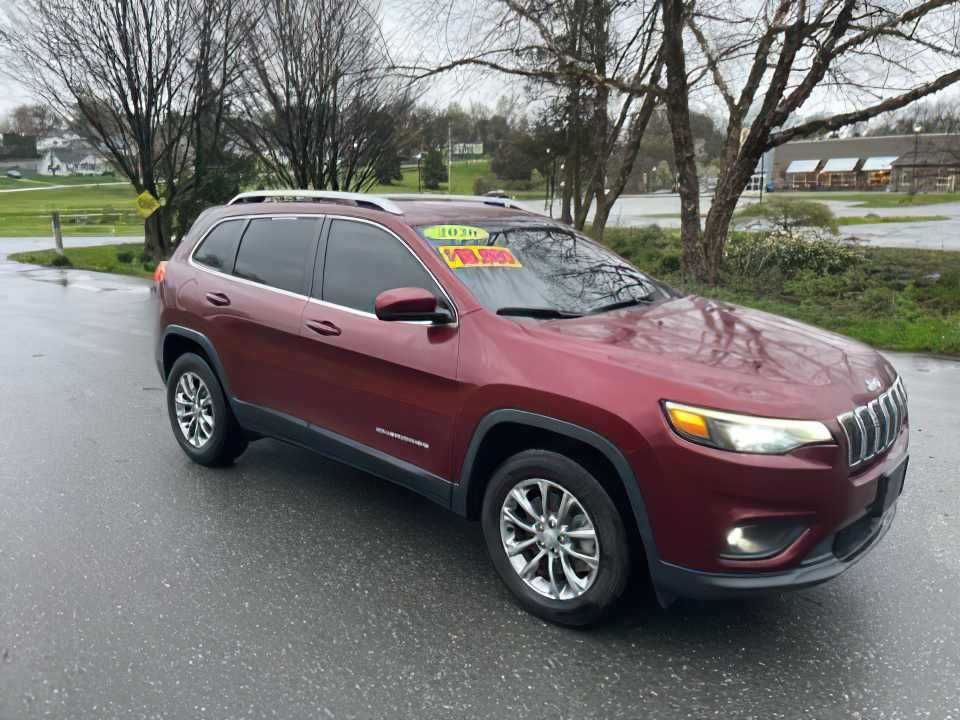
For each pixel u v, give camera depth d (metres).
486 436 3.36
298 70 18.00
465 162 88.19
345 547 3.98
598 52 14.85
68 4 18.31
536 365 3.19
